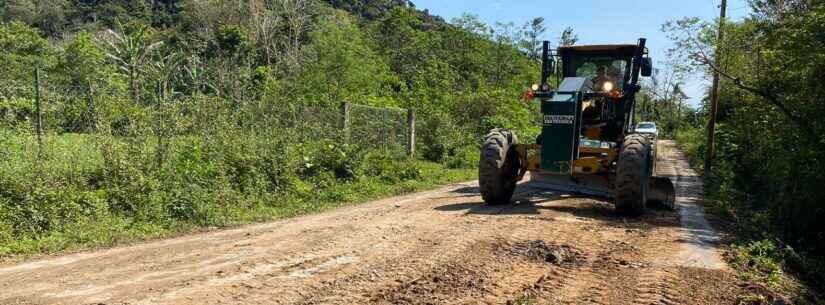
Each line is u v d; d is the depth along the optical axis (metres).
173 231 7.14
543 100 7.95
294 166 10.41
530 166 8.34
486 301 3.98
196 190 8.15
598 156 7.96
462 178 13.59
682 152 30.86
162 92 11.99
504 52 37.25
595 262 5.12
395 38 44.81
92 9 66.00
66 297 4.16
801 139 8.29
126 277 4.74
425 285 4.37
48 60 30.11
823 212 7.56
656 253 5.49
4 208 6.79
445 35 39.41
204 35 41.91
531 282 4.47
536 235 6.20
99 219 7.24
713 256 5.42
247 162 9.71
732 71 12.13
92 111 9.12
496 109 22.81
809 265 5.81
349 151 11.62
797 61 8.62
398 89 33.34
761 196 9.89
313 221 7.57
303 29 42.59
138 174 8.14
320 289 4.28
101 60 30.89
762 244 5.85
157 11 66.88
